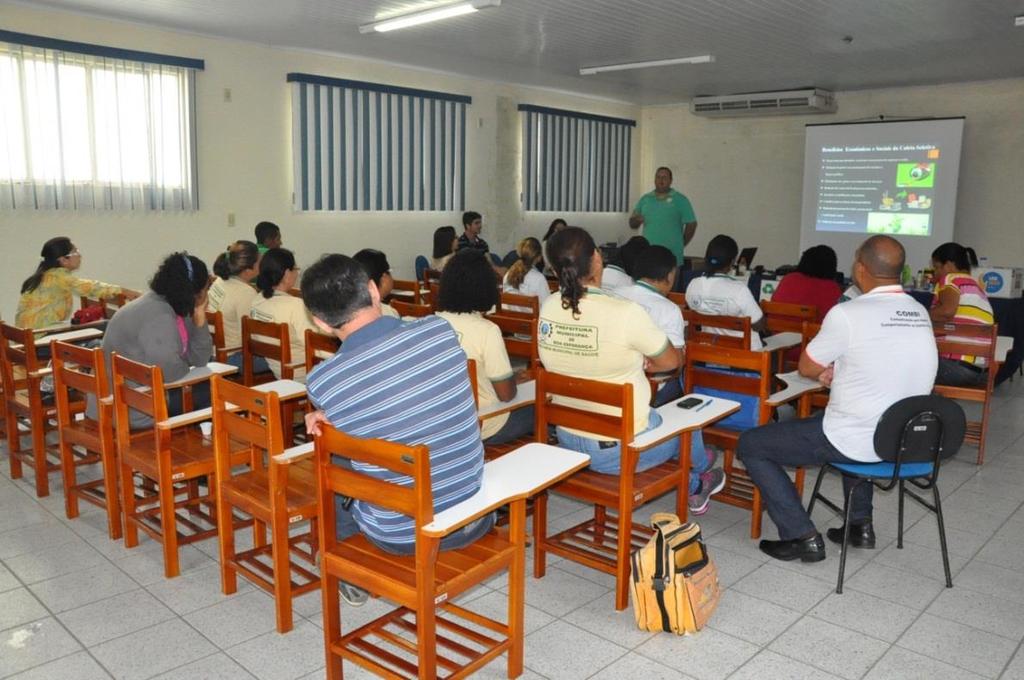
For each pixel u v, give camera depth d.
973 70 7.80
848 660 2.26
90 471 3.76
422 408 1.84
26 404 3.48
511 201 9.23
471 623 2.45
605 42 6.52
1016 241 8.55
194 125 6.33
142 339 2.96
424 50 6.99
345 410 1.85
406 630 2.33
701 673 2.20
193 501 2.99
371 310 1.88
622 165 10.74
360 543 2.04
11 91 5.36
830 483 3.75
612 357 2.48
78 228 5.80
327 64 7.23
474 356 2.68
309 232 7.33
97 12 5.58
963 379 4.11
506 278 5.09
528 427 3.02
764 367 2.93
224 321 4.20
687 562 2.45
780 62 7.41
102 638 2.35
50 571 2.77
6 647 2.30
